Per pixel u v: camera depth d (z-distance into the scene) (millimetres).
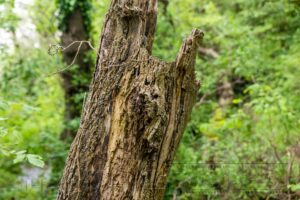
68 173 3943
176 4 12320
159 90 3793
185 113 4059
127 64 3867
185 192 7324
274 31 12523
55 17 10609
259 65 11008
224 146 8070
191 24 12180
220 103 11539
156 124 3783
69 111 10891
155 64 3838
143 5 4121
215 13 13633
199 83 4203
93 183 3834
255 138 8180
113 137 3826
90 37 10805
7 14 9258
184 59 3936
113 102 3857
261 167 7266
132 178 3801
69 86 10773
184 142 8688
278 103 8367
